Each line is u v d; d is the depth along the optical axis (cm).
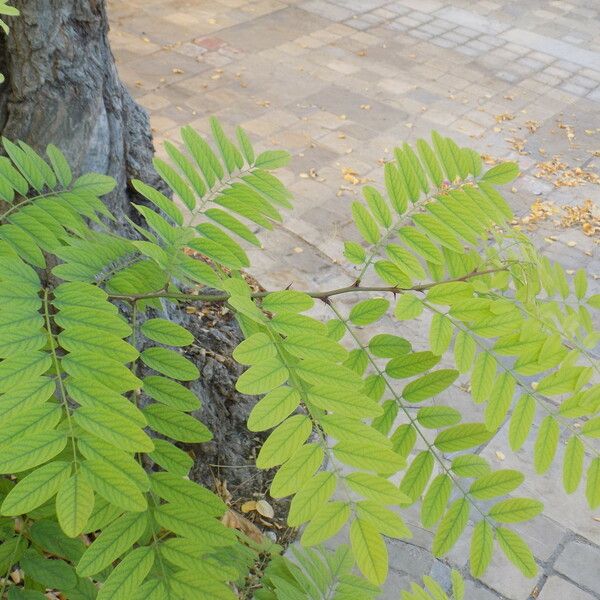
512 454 446
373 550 119
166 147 178
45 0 324
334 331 172
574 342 162
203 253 162
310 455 122
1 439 112
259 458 120
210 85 830
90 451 115
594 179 754
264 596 198
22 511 111
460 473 158
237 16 1002
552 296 175
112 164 366
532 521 416
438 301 163
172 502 139
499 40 1038
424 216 172
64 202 188
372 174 715
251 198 179
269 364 129
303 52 934
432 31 1041
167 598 129
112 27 927
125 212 389
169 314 417
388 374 172
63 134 339
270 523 396
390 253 167
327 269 586
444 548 152
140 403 330
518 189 725
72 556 162
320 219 640
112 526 132
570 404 151
